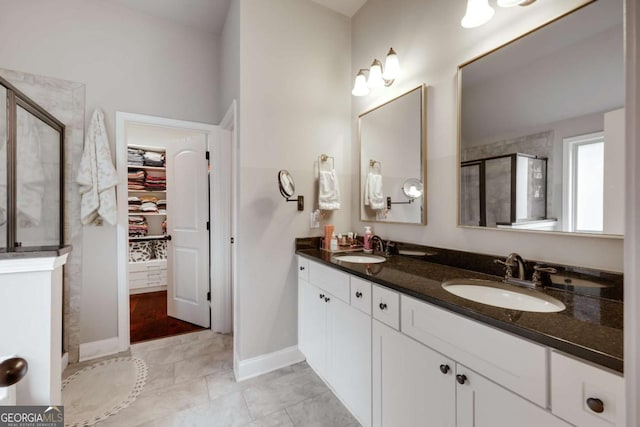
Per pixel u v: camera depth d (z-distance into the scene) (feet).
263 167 6.27
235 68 6.42
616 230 3.09
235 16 6.49
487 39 4.34
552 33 3.59
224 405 5.23
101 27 7.05
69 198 6.71
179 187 9.34
